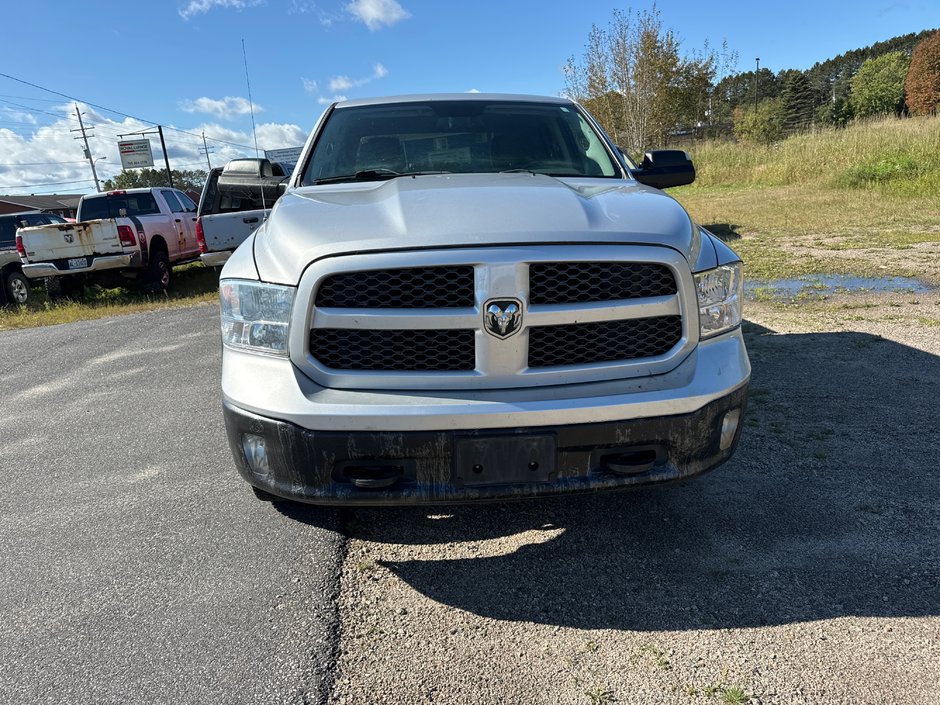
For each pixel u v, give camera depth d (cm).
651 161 333
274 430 199
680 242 208
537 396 196
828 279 682
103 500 295
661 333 208
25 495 305
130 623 208
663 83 2667
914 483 274
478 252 192
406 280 196
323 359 202
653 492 278
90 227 1009
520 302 193
